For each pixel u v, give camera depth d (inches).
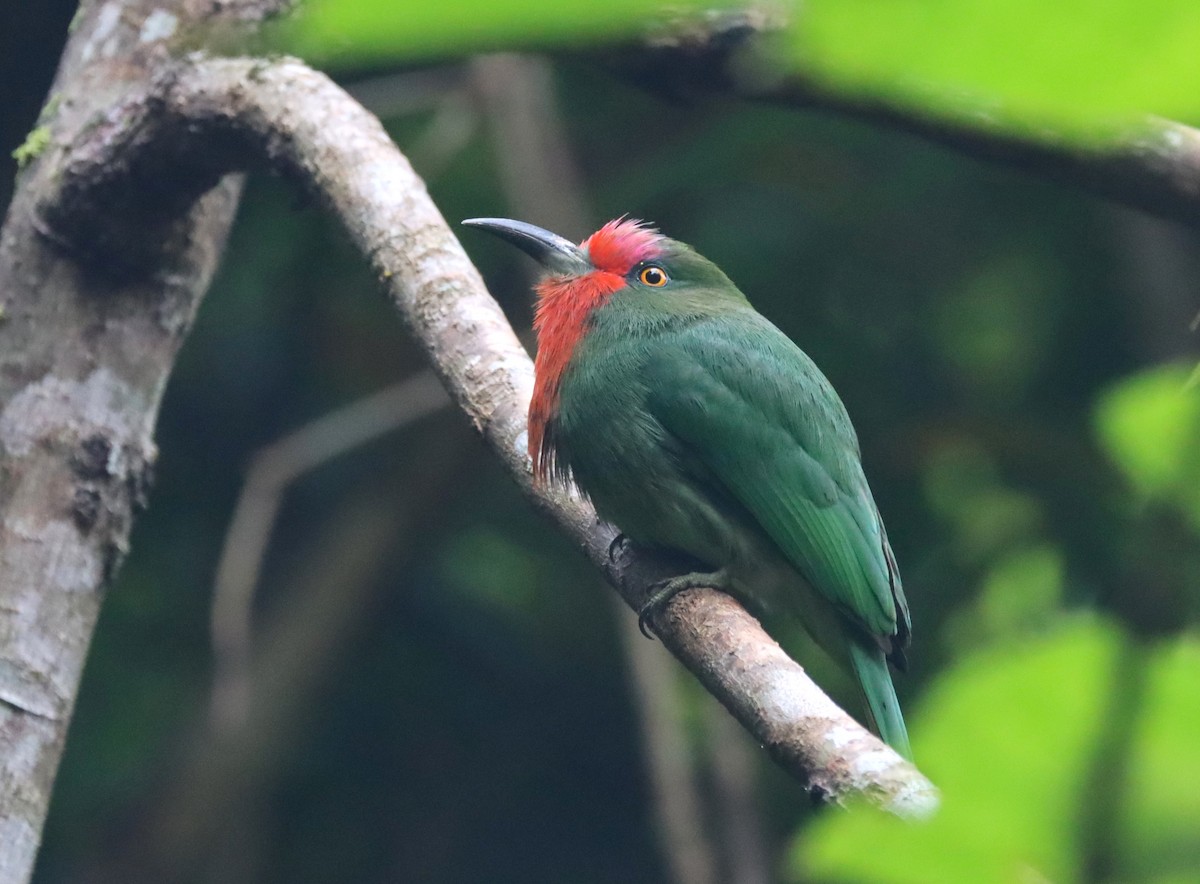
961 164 522.3
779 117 510.9
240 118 277.7
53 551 275.0
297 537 624.7
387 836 596.1
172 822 517.3
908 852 55.7
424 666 602.5
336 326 576.1
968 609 474.0
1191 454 52.4
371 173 275.1
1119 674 51.0
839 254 545.6
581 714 605.6
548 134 512.4
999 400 537.0
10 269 289.4
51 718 269.0
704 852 435.5
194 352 575.8
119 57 294.4
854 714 501.4
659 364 328.2
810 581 327.9
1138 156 196.1
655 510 327.0
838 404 349.4
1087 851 51.8
